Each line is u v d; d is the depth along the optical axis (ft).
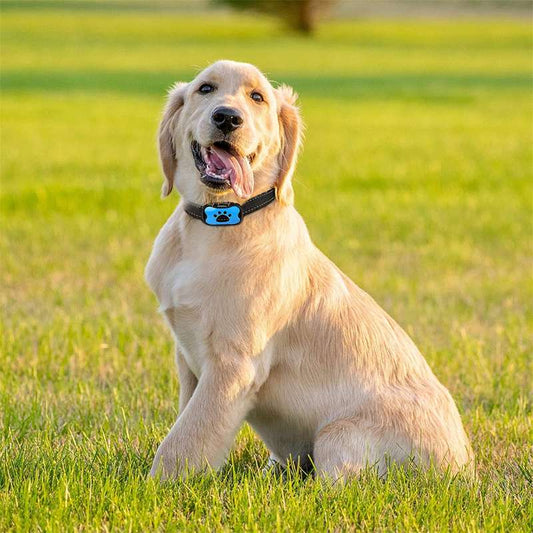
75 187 70.95
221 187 22.18
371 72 216.33
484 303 43.47
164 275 23.54
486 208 68.13
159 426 26.45
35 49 257.75
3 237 55.06
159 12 438.40
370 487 21.31
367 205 68.23
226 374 22.41
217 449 22.31
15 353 33.32
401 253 53.93
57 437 25.59
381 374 23.70
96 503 20.44
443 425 23.25
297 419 23.85
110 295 43.34
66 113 133.49
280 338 23.36
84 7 455.63
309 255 24.06
